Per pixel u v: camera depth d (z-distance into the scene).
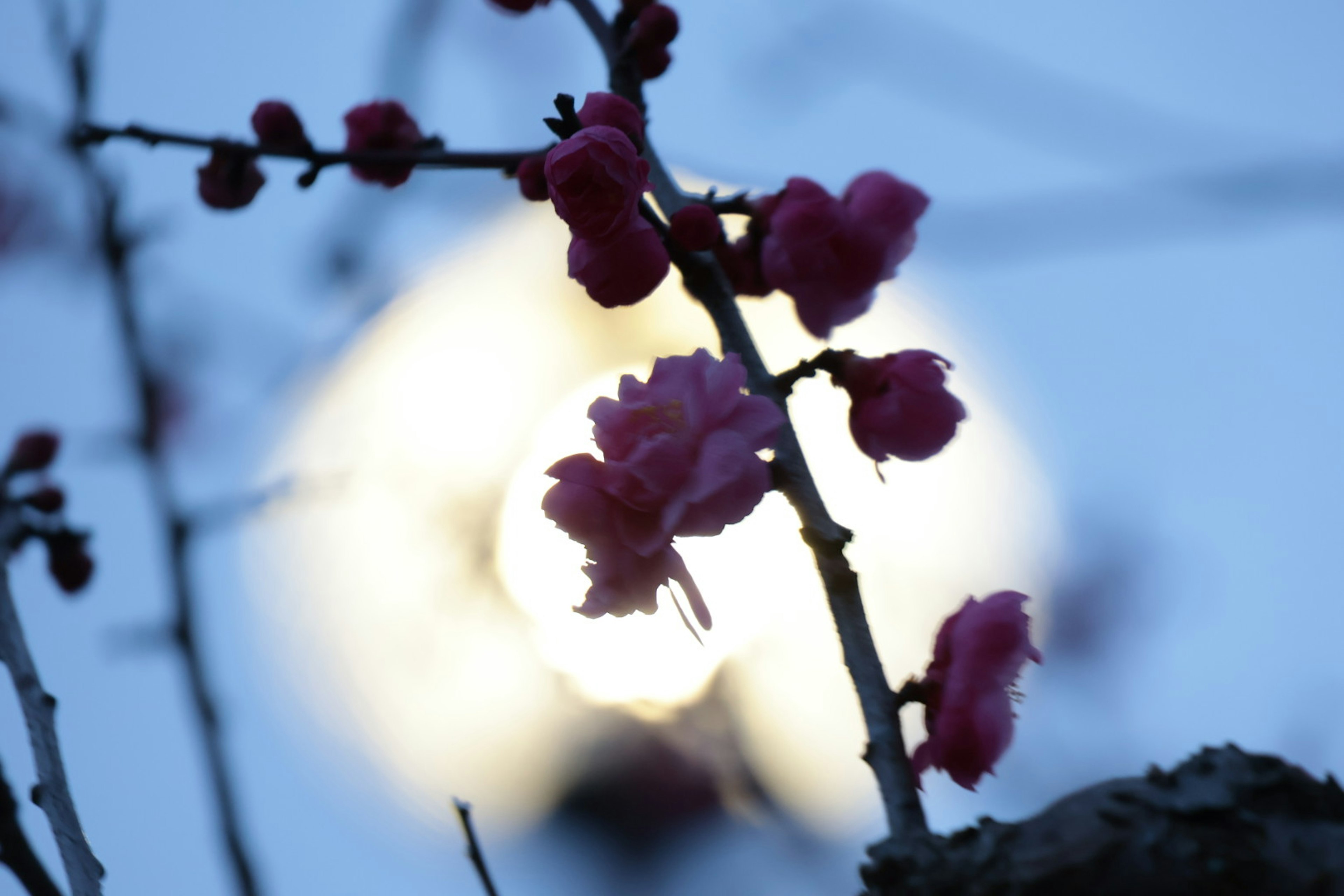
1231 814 0.51
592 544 0.54
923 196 0.58
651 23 0.58
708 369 0.54
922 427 0.56
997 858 0.52
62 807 0.56
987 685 0.54
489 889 0.55
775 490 0.54
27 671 0.57
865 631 0.54
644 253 0.55
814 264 0.57
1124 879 0.51
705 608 0.54
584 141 0.54
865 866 0.52
